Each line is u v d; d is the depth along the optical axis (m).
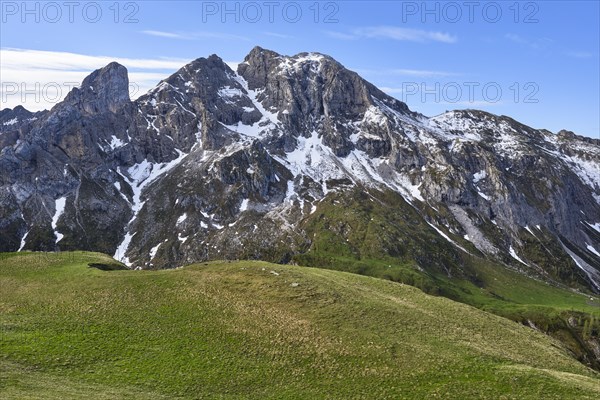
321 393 57.50
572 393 55.72
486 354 67.94
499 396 55.16
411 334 72.69
